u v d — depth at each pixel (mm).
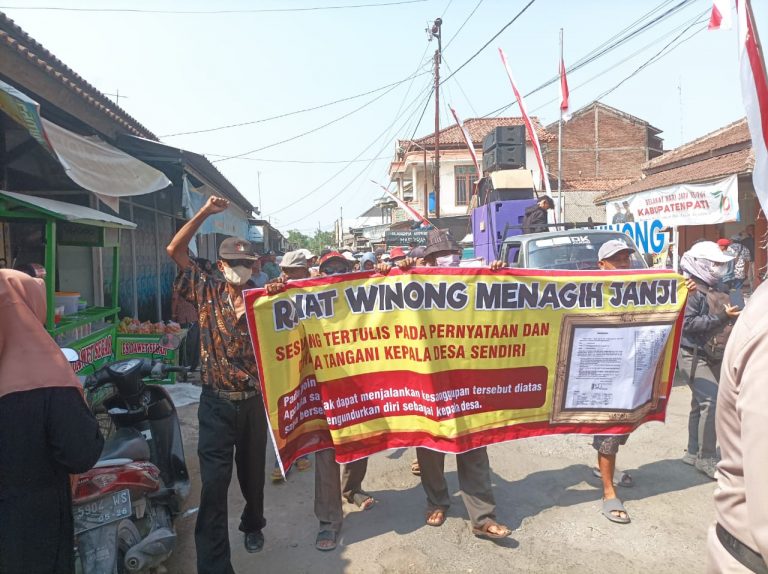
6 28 5520
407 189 38625
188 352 8953
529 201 10961
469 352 3766
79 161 5523
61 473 2412
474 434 3727
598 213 29328
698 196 10938
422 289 3734
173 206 12789
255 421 3496
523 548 3592
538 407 3877
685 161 17000
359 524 3986
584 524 3852
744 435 1351
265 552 3668
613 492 3965
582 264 6871
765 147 2455
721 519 1568
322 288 3668
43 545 2334
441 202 32281
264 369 3420
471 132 33188
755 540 1306
